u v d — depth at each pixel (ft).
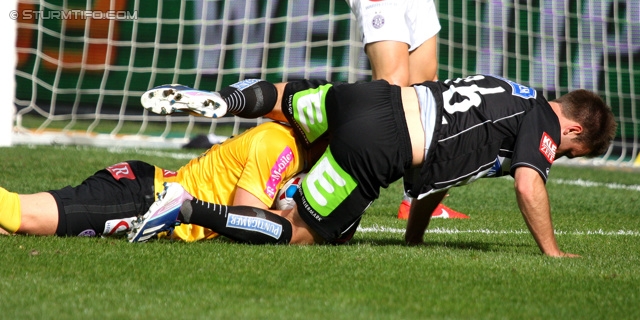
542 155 44.88
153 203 44.39
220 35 154.81
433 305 33.09
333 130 46.21
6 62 108.68
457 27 151.84
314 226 46.06
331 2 149.18
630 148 147.33
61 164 94.22
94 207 45.88
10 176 83.05
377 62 60.75
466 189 93.15
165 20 138.72
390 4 60.44
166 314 30.30
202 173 50.11
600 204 86.58
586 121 46.75
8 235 44.70
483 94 46.34
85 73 154.10
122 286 34.42
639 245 55.06
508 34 152.66
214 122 148.25
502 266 41.60
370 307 32.35
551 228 45.73
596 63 150.61
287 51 143.95
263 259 41.01
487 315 31.89
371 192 45.57
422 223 51.78
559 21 151.53
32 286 33.81
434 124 45.24
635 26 149.28
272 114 50.37
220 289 34.50
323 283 36.27
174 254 41.42
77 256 39.99
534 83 151.74
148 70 140.97
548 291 36.35
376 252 44.52
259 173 48.32
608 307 33.91
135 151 115.85
